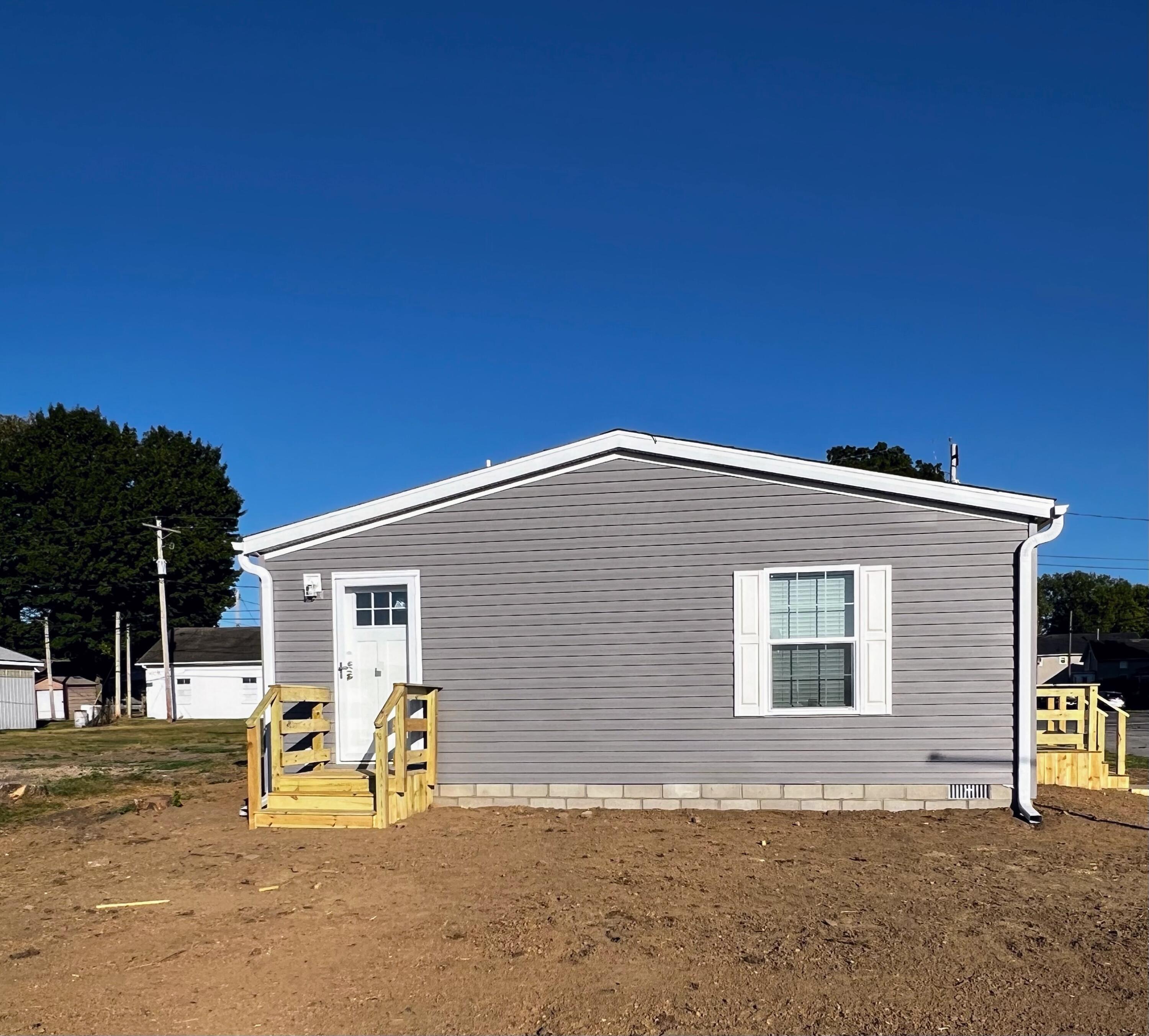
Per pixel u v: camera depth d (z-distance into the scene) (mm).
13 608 45531
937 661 10281
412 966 5703
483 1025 4895
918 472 37594
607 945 6016
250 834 9523
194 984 5500
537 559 10992
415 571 11219
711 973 5531
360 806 9836
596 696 10805
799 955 5805
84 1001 5273
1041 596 101000
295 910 6879
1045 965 5641
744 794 10484
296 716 11461
